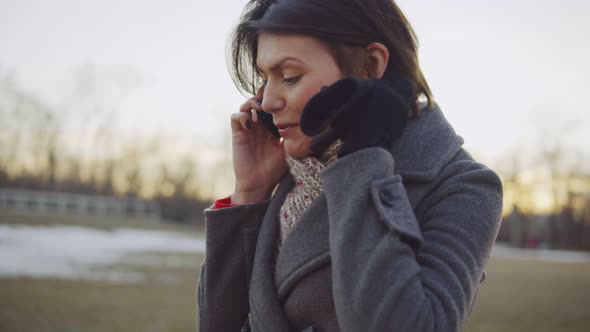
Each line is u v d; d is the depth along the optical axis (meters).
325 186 1.26
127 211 39.62
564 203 54.47
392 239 1.14
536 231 54.84
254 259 1.55
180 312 7.88
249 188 1.69
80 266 13.34
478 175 1.32
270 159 1.70
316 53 1.33
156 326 6.79
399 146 1.37
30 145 50.09
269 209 1.59
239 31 1.49
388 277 1.11
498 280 15.27
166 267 14.31
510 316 8.71
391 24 1.40
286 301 1.42
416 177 1.31
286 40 1.33
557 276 17.95
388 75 1.42
